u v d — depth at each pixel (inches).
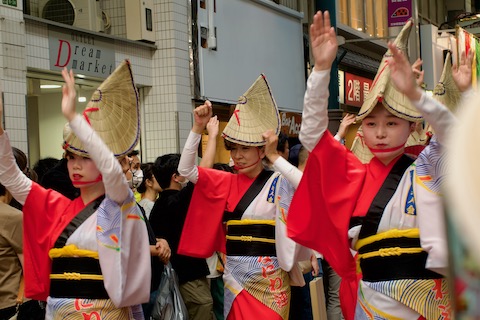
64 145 150.4
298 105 573.0
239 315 199.0
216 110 447.2
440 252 125.8
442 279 133.6
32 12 347.3
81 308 147.2
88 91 347.9
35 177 195.9
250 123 203.9
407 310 134.8
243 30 485.1
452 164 17.2
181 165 201.3
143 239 152.3
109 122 157.2
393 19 621.0
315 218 144.9
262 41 514.0
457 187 16.5
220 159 449.1
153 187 245.0
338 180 141.0
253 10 500.7
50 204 155.1
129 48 372.2
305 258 197.3
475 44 404.5
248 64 490.0
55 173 195.3
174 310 189.9
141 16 381.7
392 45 118.2
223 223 207.9
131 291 148.6
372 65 770.8
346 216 140.7
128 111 160.2
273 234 198.7
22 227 172.1
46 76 313.6
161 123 393.1
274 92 533.3
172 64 391.5
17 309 173.9
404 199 135.5
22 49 285.3
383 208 136.9
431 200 129.1
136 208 151.0
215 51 443.2
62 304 148.6
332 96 441.1
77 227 149.9
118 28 385.4
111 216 146.2
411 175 136.5
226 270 203.6
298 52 574.2
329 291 276.4
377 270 136.9
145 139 395.5
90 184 151.7
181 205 215.5
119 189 144.5
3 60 275.6
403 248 134.6
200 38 421.4
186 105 401.4
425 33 770.2
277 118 206.4
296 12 568.4
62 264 150.2
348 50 717.3
